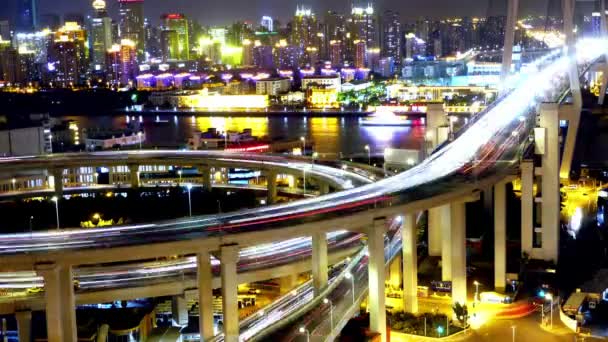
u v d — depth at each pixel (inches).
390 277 7017.7
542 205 7687.0
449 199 6461.6
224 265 5438.0
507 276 7037.4
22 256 5132.9
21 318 6225.4
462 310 6136.8
